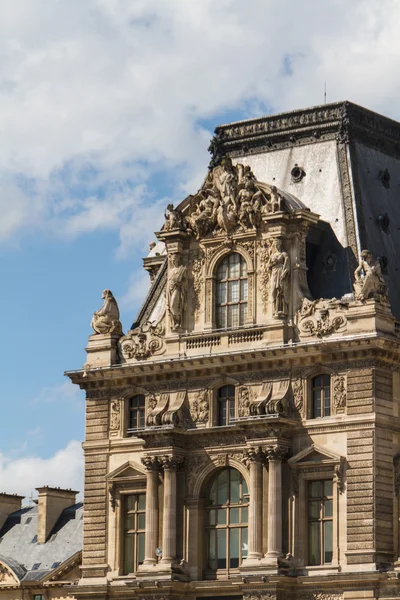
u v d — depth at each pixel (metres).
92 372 141.88
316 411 132.00
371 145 143.12
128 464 139.62
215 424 136.25
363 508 128.38
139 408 140.88
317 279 136.38
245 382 135.00
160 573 134.62
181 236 139.75
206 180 139.75
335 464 129.75
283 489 131.62
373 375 129.50
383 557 128.25
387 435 130.00
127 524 140.12
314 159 142.00
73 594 140.38
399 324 132.38
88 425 142.62
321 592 129.25
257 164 144.88
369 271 130.88
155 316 144.75
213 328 137.62
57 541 177.75
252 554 131.12
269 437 131.38
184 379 138.00
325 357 131.38
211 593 134.12
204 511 136.50
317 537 130.88
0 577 176.12
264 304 135.25
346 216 137.75
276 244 135.00
